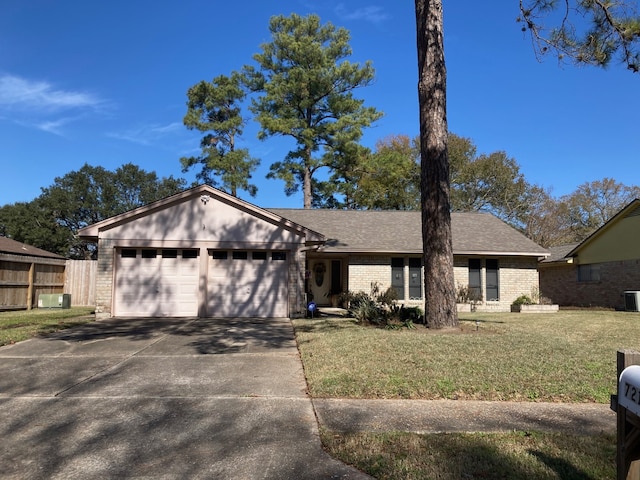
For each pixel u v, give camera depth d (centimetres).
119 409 550
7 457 418
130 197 5588
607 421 514
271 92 2884
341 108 2916
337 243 1995
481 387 618
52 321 1351
